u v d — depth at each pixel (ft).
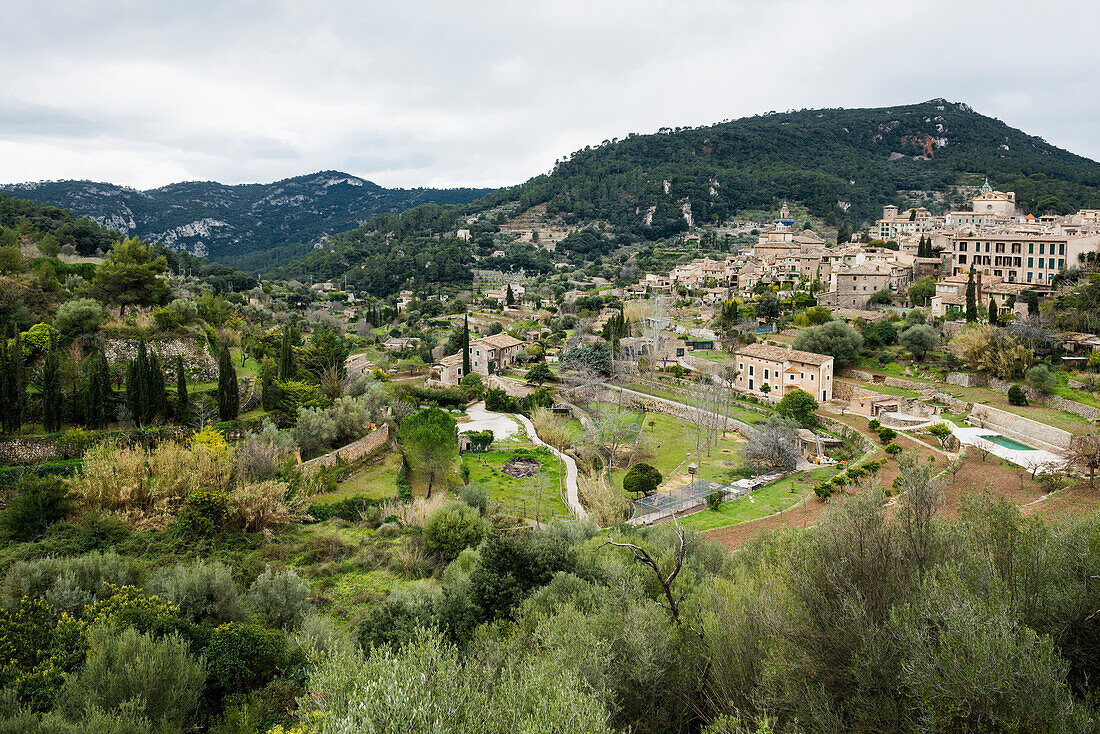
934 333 271.69
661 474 209.97
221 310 268.41
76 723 53.36
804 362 264.11
